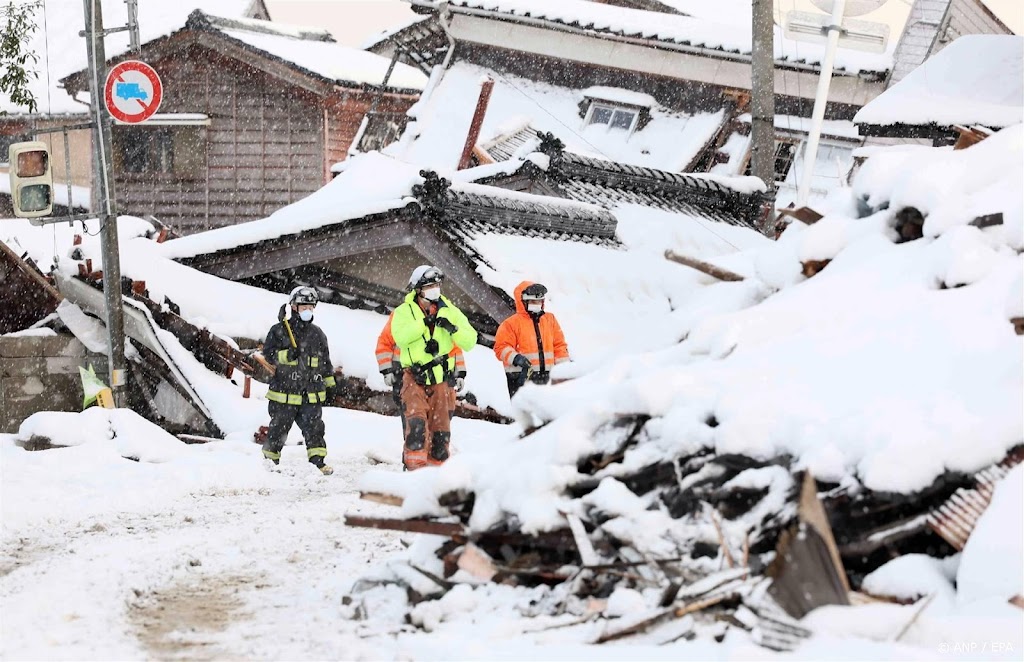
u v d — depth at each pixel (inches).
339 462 780.0
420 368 649.0
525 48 1911.9
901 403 325.1
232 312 1089.4
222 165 2017.7
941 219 409.4
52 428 710.5
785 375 356.5
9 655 304.0
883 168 460.1
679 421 337.7
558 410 378.0
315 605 361.1
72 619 341.4
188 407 976.3
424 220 1123.9
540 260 1147.3
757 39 1401.3
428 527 353.7
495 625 307.3
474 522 348.8
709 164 1812.3
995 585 284.2
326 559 438.6
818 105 1165.7
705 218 1391.5
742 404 331.6
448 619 327.0
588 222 1225.4
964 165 431.2
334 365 1030.4
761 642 269.4
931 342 348.8
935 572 299.3
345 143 2014.0
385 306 1173.1
